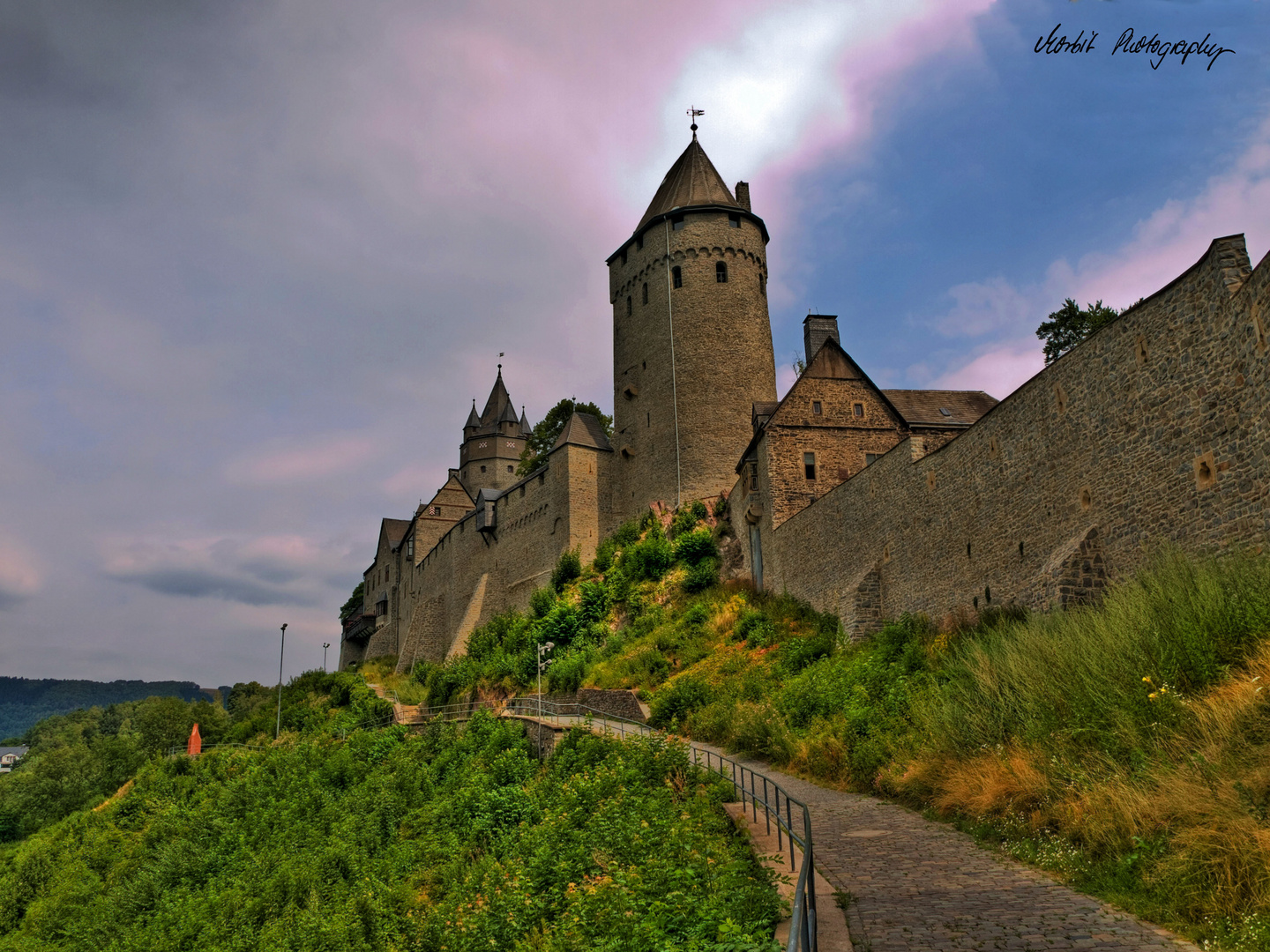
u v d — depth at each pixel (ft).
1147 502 52.60
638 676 110.11
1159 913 26.71
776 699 78.84
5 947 100.94
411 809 93.71
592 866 47.47
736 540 144.66
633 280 188.55
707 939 27.91
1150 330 52.60
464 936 48.75
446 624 228.22
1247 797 28.63
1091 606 52.80
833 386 129.90
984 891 30.78
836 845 39.09
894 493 88.63
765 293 184.65
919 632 78.43
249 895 81.46
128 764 214.69
